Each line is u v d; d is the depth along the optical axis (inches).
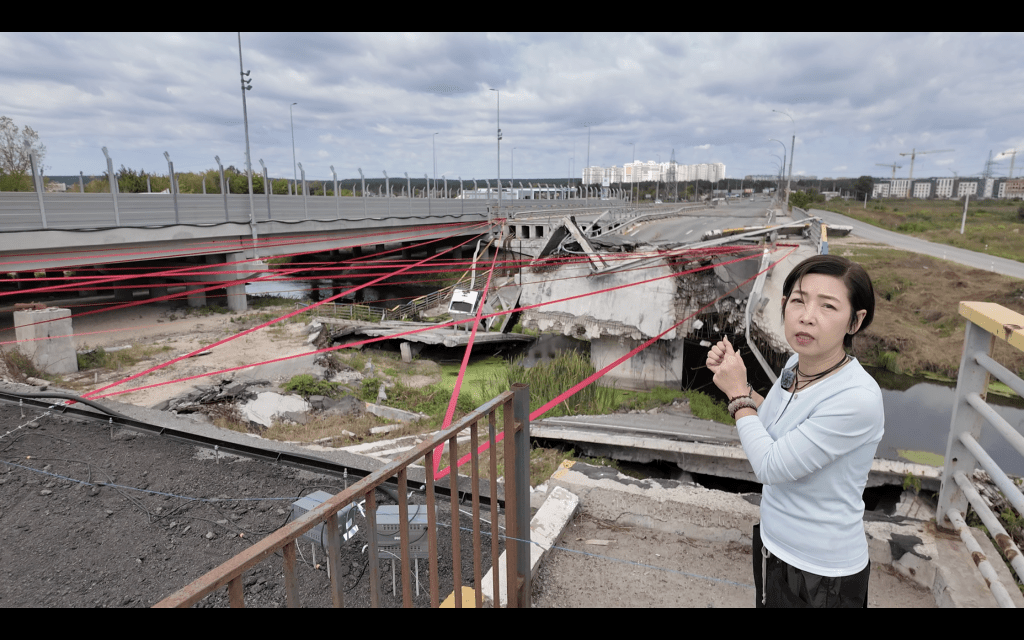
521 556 112.0
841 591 68.6
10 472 231.8
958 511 140.8
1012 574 129.0
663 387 680.4
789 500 70.9
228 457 251.3
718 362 79.7
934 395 824.3
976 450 126.0
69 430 279.4
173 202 993.5
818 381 68.4
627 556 151.2
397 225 1461.6
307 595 154.0
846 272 63.6
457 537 86.0
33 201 792.9
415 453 72.5
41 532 188.9
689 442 388.2
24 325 599.5
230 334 857.5
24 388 394.3
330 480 230.1
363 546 168.1
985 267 1320.1
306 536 163.9
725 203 3624.5
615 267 718.5
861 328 65.7
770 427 73.8
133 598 155.7
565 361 681.0
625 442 391.2
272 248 1121.4
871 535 143.2
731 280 708.7
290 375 643.5
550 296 776.3
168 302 1098.7
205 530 192.1
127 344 776.9
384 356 864.3
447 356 893.2
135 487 221.3
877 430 64.5
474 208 1955.0
